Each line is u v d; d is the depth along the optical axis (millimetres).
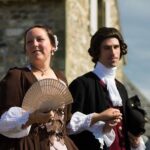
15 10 13320
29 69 5426
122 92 6117
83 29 14352
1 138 5160
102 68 6066
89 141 5801
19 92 5234
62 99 5277
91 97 5922
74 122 5641
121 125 5984
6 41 13227
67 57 12945
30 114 5078
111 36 6062
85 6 14625
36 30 5480
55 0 13156
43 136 5184
